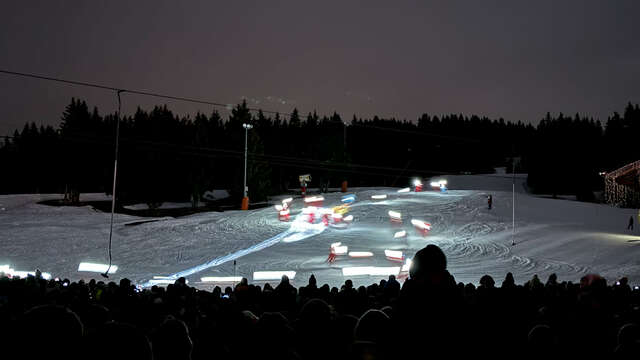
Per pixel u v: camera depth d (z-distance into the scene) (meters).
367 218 49.53
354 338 3.72
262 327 3.97
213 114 112.25
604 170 109.38
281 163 102.31
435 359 2.74
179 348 3.85
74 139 76.56
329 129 125.56
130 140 79.19
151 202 70.50
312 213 48.78
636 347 3.55
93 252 35.34
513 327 5.38
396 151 119.50
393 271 27.38
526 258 32.59
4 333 2.62
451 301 2.89
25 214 58.31
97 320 5.67
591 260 31.64
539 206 56.38
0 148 91.88
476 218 48.97
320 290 10.41
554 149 101.69
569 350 4.30
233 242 39.50
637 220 49.78
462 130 138.00
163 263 31.50
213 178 86.50
